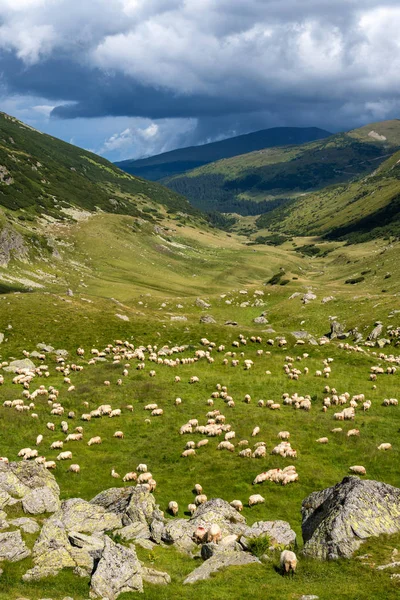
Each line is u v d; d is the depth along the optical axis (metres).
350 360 65.12
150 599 17.23
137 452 39.06
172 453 38.38
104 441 41.44
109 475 34.75
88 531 23.28
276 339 74.75
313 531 21.89
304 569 19.05
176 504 28.25
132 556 19.20
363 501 21.41
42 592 17.05
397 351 75.94
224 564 19.94
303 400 47.94
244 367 62.12
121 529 23.53
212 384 55.47
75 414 47.78
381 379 56.56
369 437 39.50
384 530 20.39
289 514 28.23
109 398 51.81
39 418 46.12
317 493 24.52
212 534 22.66
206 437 41.28
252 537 22.11
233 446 38.31
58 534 20.84
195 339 75.31
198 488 31.44
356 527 20.31
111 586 17.62
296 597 16.69
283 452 36.59
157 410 47.09
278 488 31.50
